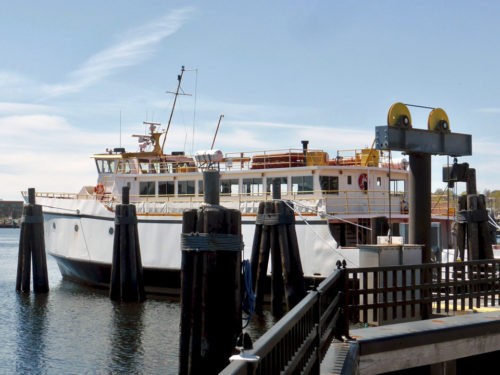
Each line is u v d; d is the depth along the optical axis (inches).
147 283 1285.7
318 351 304.8
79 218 1417.3
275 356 204.2
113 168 1523.1
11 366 802.2
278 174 1192.2
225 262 644.7
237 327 647.1
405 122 555.8
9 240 4722.0
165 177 1354.6
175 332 974.4
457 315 498.6
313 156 1203.9
